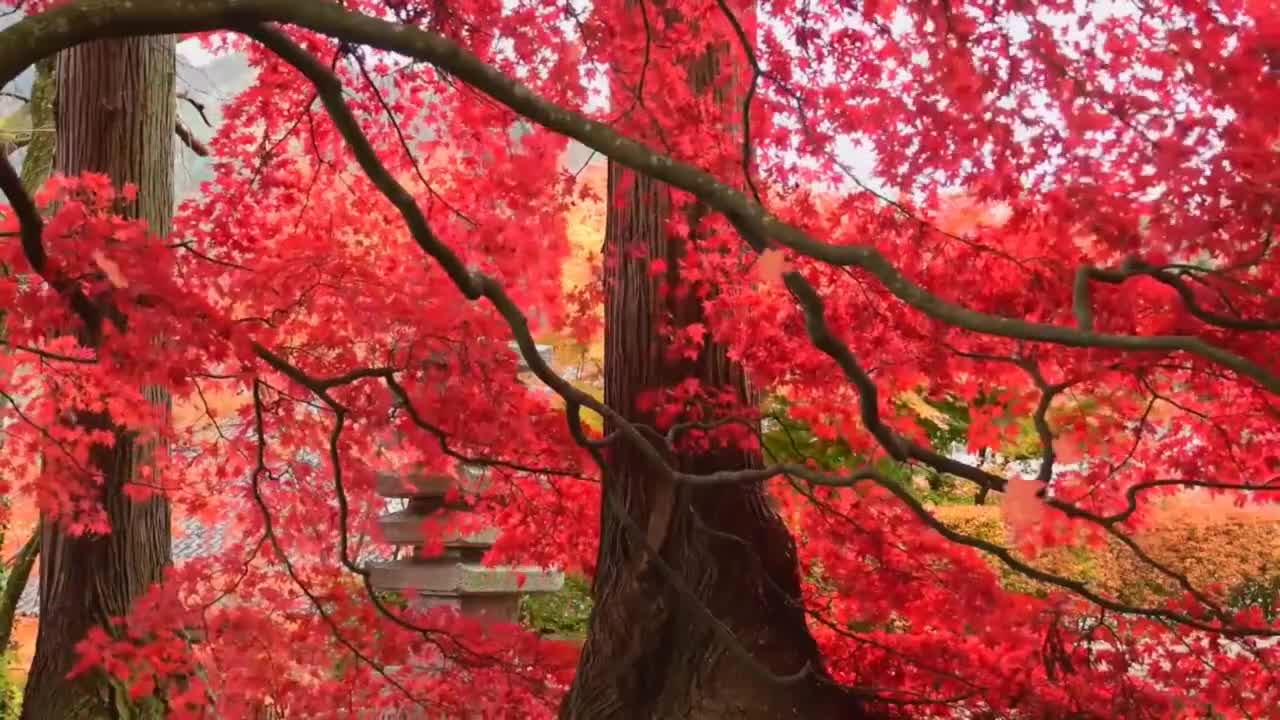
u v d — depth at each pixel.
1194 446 3.26
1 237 2.78
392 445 3.57
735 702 3.39
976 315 1.84
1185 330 2.80
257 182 3.37
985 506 7.81
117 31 1.79
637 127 3.20
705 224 3.38
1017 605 3.59
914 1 2.74
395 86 3.29
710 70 3.42
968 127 2.77
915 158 2.87
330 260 3.17
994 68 2.70
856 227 3.05
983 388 3.28
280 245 3.25
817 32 2.95
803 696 3.46
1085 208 2.71
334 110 2.10
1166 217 2.63
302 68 2.03
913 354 3.19
